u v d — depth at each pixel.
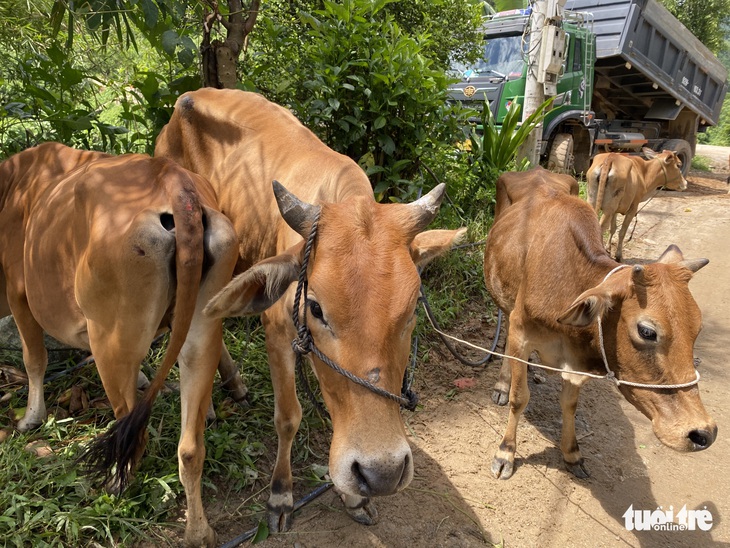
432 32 8.34
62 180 2.75
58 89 4.86
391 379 1.93
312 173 2.81
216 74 4.84
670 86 12.97
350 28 5.25
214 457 3.12
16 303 3.00
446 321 5.21
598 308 2.74
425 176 6.57
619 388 2.90
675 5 23.38
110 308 2.32
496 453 3.59
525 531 3.05
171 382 3.64
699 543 3.06
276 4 6.48
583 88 11.05
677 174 9.22
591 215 3.38
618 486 3.48
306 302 2.02
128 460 2.28
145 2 3.90
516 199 4.02
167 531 2.69
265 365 3.97
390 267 1.92
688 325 2.61
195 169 3.53
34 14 4.79
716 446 3.93
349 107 5.36
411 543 2.86
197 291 2.29
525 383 3.38
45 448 2.99
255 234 3.04
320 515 2.96
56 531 2.53
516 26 10.37
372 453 1.83
